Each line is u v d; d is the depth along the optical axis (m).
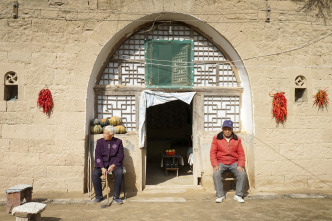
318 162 6.39
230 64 6.78
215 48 6.82
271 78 6.34
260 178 6.23
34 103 5.94
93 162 6.17
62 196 5.75
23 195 4.89
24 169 5.90
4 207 5.19
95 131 6.20
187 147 10.09
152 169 8.74
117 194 5.52
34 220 3.93
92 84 6.33
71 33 6.03
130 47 6.62
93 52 6.06
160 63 6.61
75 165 5.95
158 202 5.56
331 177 6.41
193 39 6.72
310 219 4.65
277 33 6.38
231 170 5.80
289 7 6.41
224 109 6.71
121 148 5.69
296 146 6.34
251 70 6.30
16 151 5.91
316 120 6.40
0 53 5.91
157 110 12.06
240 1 6.29
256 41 6.33
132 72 6.62
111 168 5.46
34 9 5.96
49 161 5.93
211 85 6.74
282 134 6.32
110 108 6.52
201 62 6.72
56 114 5.96
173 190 6.37
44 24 5.98
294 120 6.35
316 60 6.46
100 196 5.55
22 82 5.93
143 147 6.36
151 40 6.59
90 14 6.05
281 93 6.26
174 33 6.70
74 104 6.00
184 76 6.64
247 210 5.09
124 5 6.09
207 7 6.23
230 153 5.76
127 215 4.83
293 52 6.40
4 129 5.90
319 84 6.45
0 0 5.93
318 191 6.21
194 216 4.79
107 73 6.57
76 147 5.96
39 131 5.93
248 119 6.50
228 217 4.74
